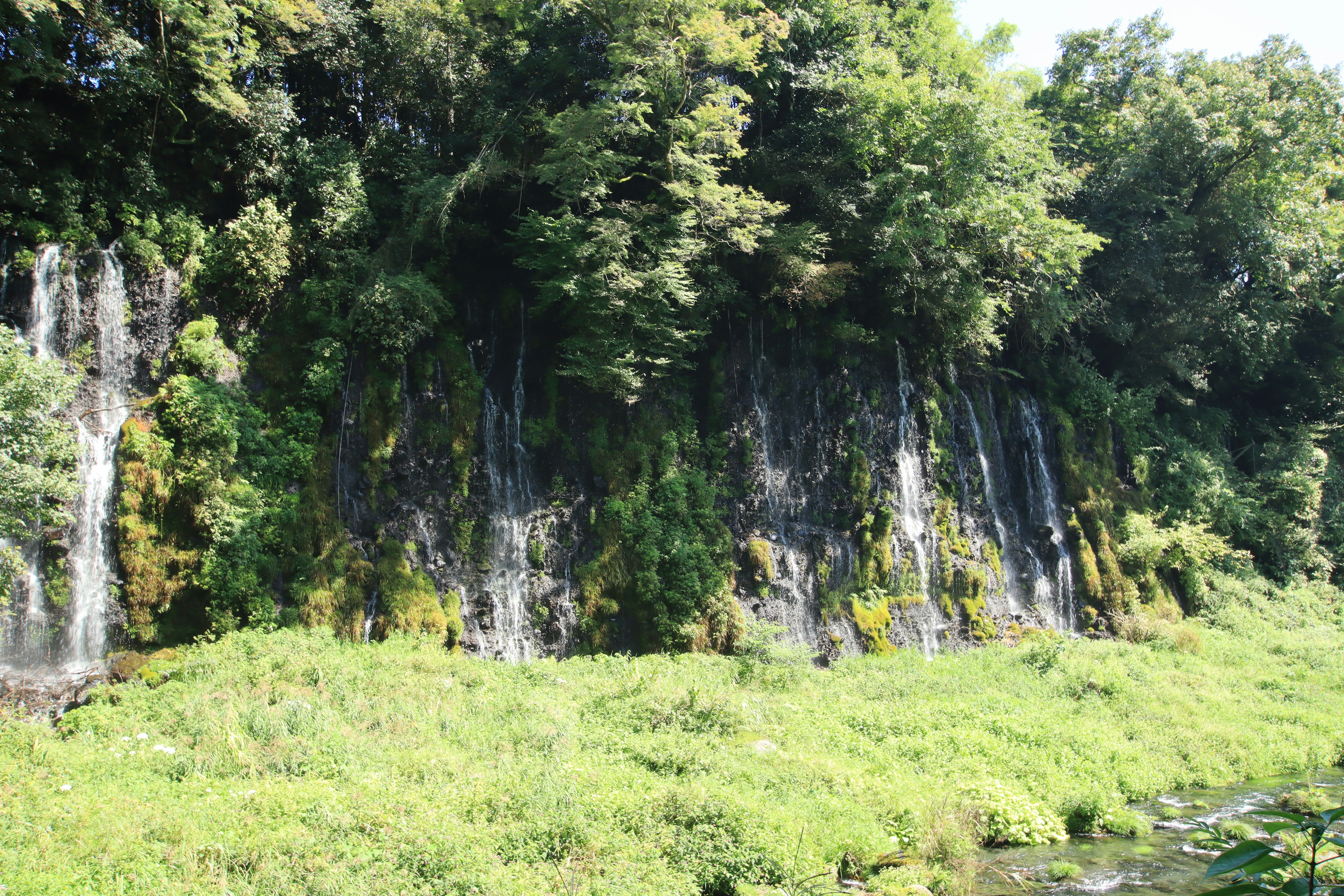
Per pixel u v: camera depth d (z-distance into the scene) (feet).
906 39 108.06
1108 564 109.50
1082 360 124.98
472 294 93.61
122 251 78.13
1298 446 136.15
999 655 84.89
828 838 40.47
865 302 103.50
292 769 45.88
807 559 90.84
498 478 85.76
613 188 99.91
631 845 37.09
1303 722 71.56
